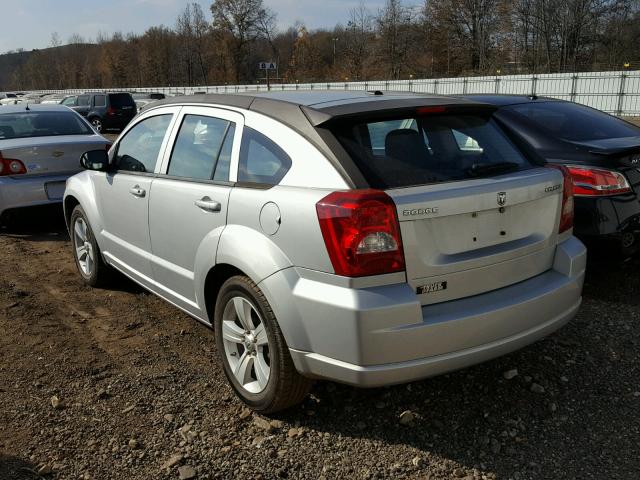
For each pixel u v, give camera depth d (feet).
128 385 11.50
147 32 287.89
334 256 8.43
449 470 8.91
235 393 10.96
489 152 10.25
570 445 9.44
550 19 154.30
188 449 9.49
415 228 8.55
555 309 10.02
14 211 22.50
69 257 20.54
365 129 9.43
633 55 140.87
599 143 15.43
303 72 222.07
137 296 16.48
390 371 8.43
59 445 9.61
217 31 256.52
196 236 11.23
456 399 10.80
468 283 9.16
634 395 10.78
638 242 14.80
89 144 23.79
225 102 11.61
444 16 184.55
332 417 10.30
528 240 9.93
